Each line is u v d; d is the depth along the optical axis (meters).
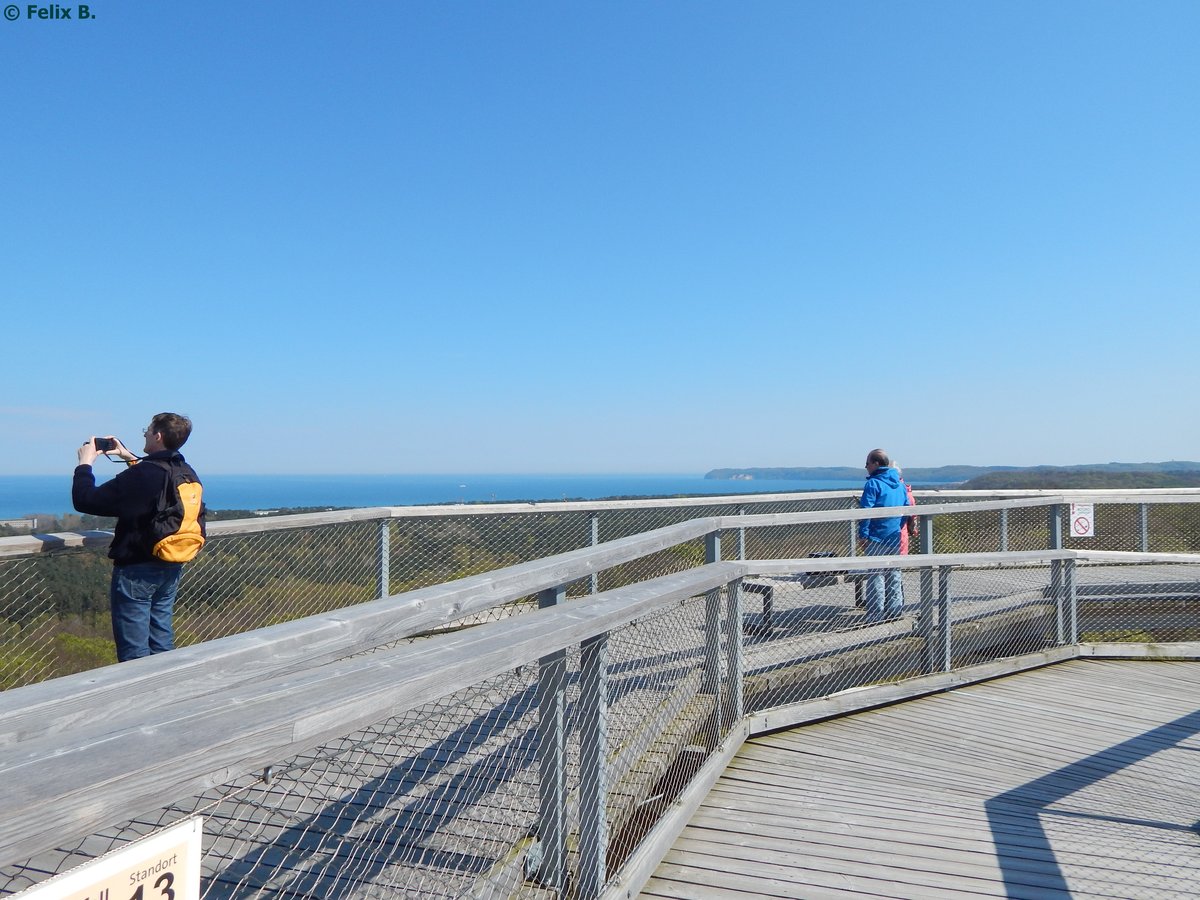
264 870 2.06
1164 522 9.01
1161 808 3.64
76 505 3.36
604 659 2.51
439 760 2.57
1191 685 5.85
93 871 0.97
